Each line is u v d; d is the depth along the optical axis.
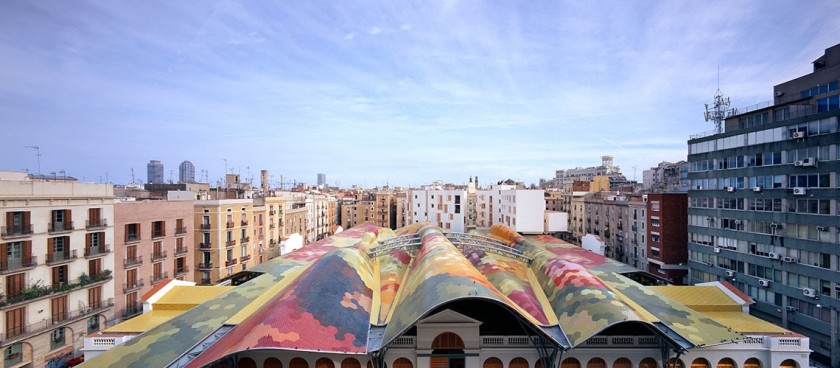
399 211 152.75
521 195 101.19
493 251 51.28
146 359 29.05
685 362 32.78
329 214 149.12
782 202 49.53
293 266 54.38
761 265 52.41
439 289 31.11
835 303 42.75
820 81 50.81
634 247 81.38
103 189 52.56
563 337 31.36
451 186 173.50
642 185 149.12
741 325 35.78
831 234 43.69
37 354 44.28
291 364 31.88
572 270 39.34
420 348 32.28
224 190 100.88
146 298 41.47
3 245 42.16
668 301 38.03
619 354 32.38
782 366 32.19
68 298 47.72
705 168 63.03
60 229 47.12
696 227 64.62
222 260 71.56
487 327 34.50
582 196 117.62
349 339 29.42
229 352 26.00
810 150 46.19
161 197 95.88
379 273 45.06
